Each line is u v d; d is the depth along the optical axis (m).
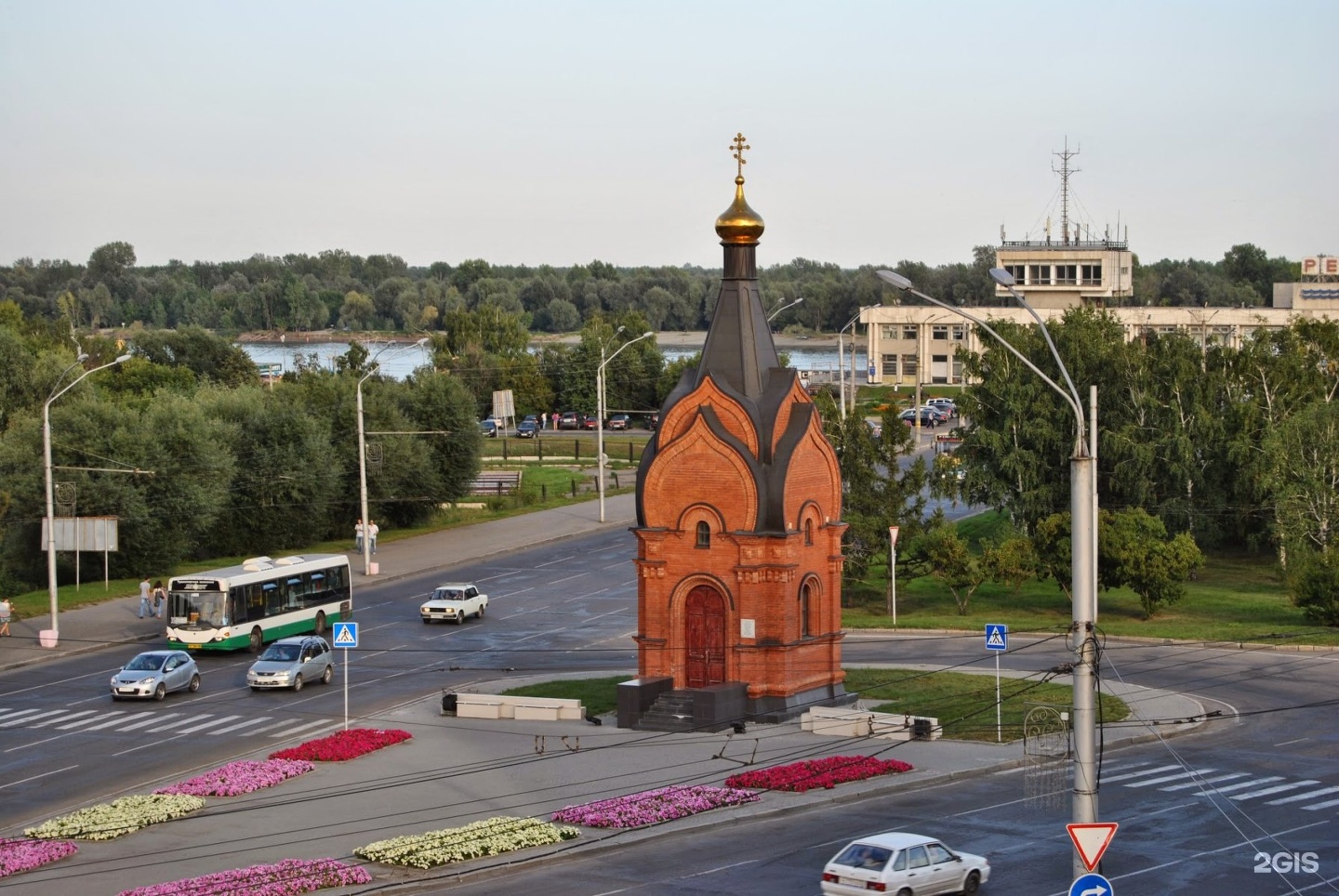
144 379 134.00
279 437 88.12
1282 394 78.81
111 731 46.81
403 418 94.69
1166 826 34.06
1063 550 65.88
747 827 34.97
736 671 46.06
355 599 72.31
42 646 60.91
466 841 33.22
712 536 46.22
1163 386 79.12
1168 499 77.88
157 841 34.50
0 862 32.09
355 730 45.06
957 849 32.34
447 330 183.38
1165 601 64.81
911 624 64.06
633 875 31.25
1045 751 41.44
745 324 47.41
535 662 57.72
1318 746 42.09
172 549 79.94
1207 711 47.09
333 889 30.55
